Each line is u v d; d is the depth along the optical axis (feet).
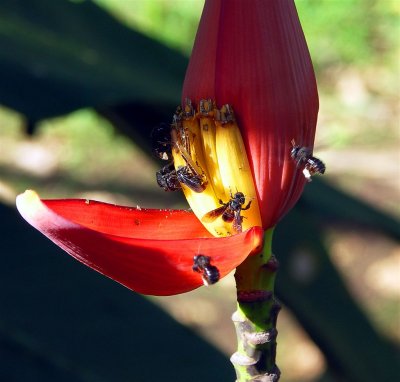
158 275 0.86
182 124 0.96
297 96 0.94
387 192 3.83
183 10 5.32
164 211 0.98
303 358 3.01
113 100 1.55
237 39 0.93
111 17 1.89
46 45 1.73
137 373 1.44
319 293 1.75
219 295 3.41
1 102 1.51
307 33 5.12
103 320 1.50
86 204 0.95
